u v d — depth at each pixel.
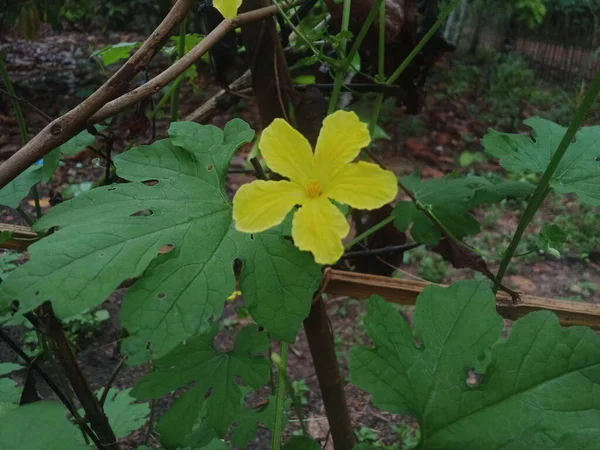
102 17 1.03
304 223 0.11
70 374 0.17
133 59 0.11
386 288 0.15
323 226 0.11
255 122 0.73
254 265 0.11
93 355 0.40
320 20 0.20
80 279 0.10
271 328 0.11
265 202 0.11
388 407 0.12
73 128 0.11
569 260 0.55
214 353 0.16
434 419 0.12
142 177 0.13
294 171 0.11
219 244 0.12
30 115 0.69
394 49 0.21
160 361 0.16
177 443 0.14
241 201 0.11
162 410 0.35
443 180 0.21
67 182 0.58
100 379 0.38
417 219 0.19
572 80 1.04
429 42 0.21
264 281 0.11
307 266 0.11
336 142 0.11
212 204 0.12
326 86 0.18
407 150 0.77
